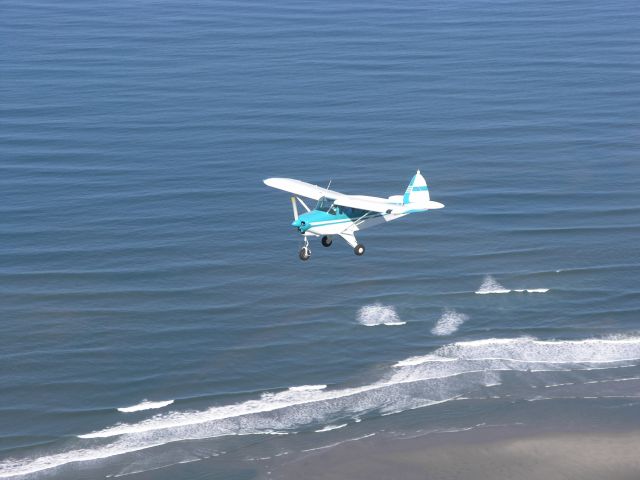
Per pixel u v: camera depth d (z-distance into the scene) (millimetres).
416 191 52031
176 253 69812
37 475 46000
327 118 97188
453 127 95312
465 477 46594
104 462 47125
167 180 82062
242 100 101875
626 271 67312
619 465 47281
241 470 46656
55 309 61844
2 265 67250
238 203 78062
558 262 68750
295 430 50125
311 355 57188
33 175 82375
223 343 58344
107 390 53312
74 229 72938
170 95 103062
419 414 51562
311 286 65562
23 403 51938
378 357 57000
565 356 56875
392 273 67375
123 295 63812
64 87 104875
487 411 51812
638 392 53375
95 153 87500
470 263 68875
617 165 86562
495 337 59031
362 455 48031
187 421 50562
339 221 49281
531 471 46938
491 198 79875
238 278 66562
